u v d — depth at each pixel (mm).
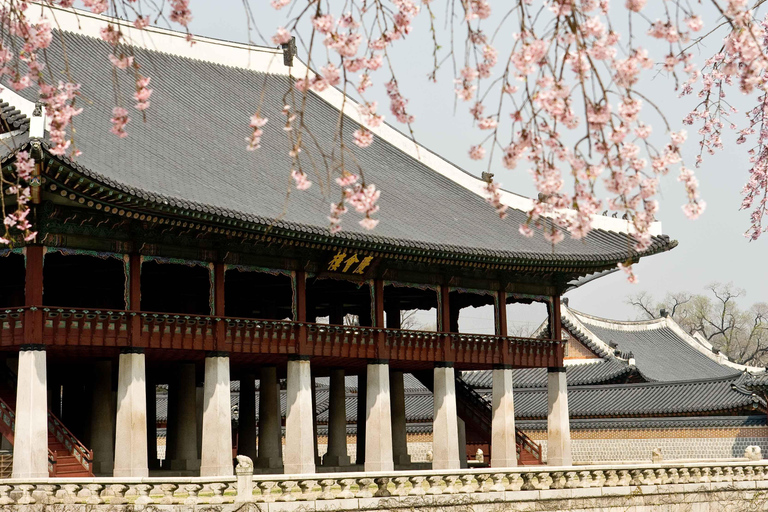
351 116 63094
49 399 51094
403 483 35750
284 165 52156
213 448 41406
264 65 63625
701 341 94312
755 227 23484
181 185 42000
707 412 64938
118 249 39688
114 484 31703
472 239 51562
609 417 68625
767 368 63156
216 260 42562
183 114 52906
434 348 50438
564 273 56344
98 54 54031
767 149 21953
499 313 53719
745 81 15789
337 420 53875
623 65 13023
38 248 37562
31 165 21391
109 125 45969
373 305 48125
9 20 16719
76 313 38344
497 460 52469
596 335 81188
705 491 44812
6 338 37969
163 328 40688
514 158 13883
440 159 61781
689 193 14383
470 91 13797
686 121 21281
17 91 39688
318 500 33438
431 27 12828
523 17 11922
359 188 16141
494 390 53188
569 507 40188
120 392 39438
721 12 13258
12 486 32094
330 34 14109
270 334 44031
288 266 45062
